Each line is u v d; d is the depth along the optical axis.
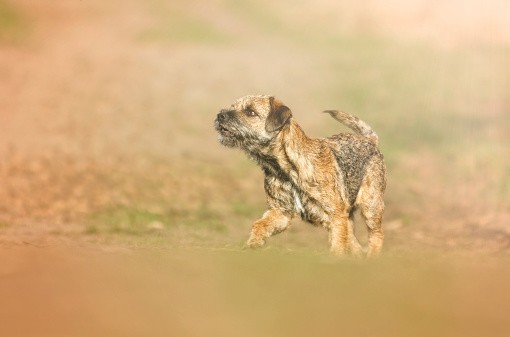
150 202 61.75
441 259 34.88
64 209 56.84
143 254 31.53
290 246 45.22
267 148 37.00
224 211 60.00
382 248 41.41
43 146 82.94
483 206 63.91
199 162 80.12
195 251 33.47
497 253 42.44
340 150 38.31
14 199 59.50
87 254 31.31
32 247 34.38
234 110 37.25
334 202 37.00
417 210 62.34
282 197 37.59
